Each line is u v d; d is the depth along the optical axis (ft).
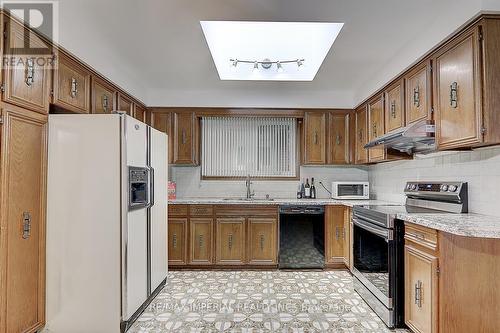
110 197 7.93
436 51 8.29
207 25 9.32
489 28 6.67
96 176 7.95
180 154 14.69
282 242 13.57
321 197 15.72
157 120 14.74
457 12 7.17
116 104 11.43
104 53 10.12
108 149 7.97
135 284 8.59
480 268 6.58
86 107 9.49
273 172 15.83
